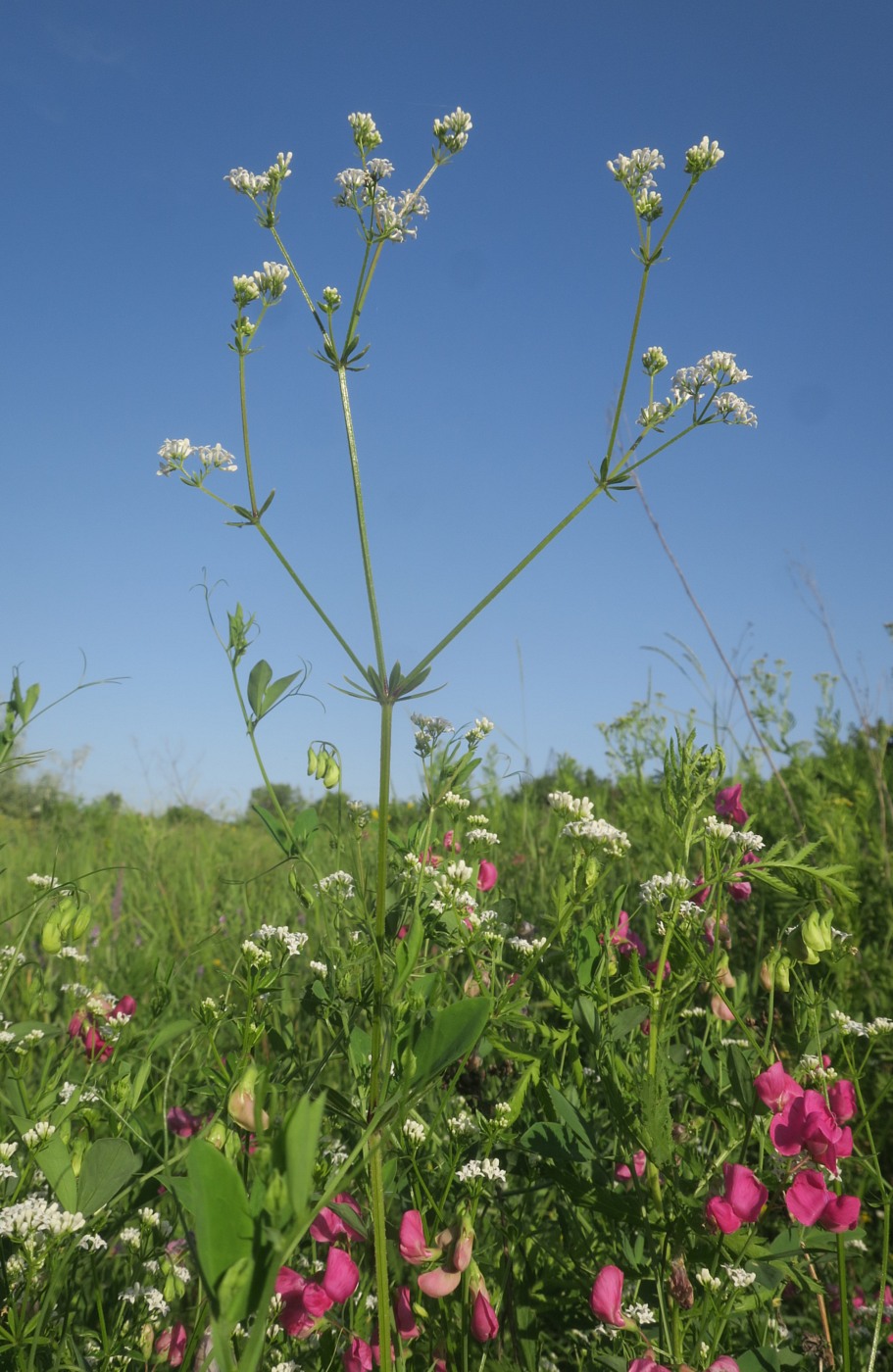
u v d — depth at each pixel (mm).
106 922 5090
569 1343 2248
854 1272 2555
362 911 2230
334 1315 1800
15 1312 1486
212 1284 810
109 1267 2240
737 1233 1726
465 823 2650
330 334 1876
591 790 7395
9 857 7059
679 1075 2229
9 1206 1558
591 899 2221
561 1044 2053
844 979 3062
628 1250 1861
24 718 2340
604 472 2000
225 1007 2229
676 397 2244
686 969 1992
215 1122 1709
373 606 1717
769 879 2105
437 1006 2039
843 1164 2438
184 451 2113
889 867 4434
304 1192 798
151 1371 1753
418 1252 1683
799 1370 1972
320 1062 2137
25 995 2854
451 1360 1744
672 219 2094
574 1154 1808
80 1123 2102
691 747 2096
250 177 2037
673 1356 1716
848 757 6422
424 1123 2066
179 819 9859
